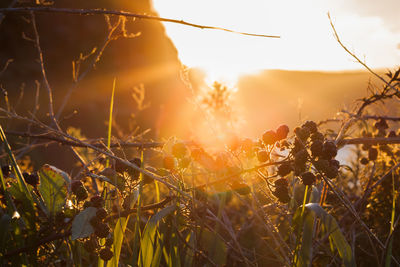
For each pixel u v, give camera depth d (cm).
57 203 100
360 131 134
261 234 124
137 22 848
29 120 121
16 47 684
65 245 105
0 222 96
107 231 94
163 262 110
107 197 100
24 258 98
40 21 771
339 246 91
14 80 653
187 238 101
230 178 99
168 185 95
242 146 102
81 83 720
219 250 99
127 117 631
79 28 805
